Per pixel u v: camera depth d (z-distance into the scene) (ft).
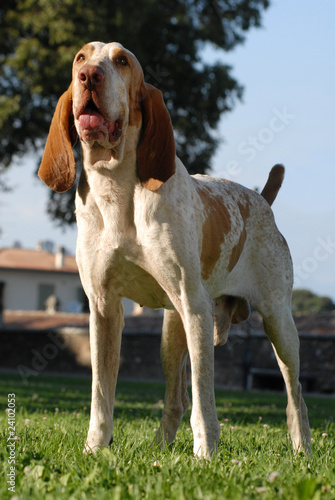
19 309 142.20
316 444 15.02
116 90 11.03
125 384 49.08
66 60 50.55
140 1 54.70
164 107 11.96
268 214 15.44
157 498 8.17
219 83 57.72
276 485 9.14
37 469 9.61
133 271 12.20
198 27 59.06
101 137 10.98
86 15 51.39
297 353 15.23
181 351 14.11
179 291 11.87
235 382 63.52
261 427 19.99
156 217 11.65
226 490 8.55
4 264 142.41
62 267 146.30
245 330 63.05
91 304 12.60
